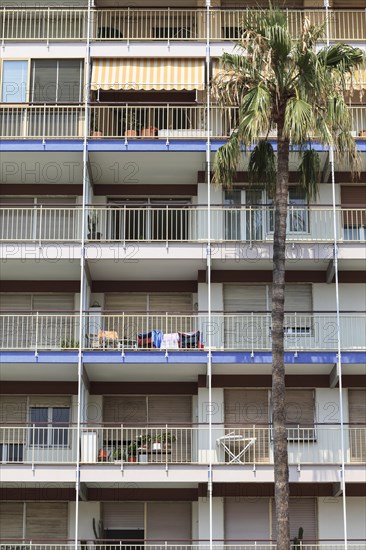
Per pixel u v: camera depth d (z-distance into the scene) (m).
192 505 34.06
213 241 33.97
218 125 36.47
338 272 35.16
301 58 27.72
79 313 33.88
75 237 35.97
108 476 31.83
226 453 33.81
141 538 34.03
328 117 27.70
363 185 36.03
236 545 32.69
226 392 34.66
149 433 34.56
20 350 32.97
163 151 34.53
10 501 34.09
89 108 35.66
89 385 34.72
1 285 35.59
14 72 36.53
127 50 36.38
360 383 34.28
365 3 38.56
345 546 31.27
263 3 38.16
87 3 38.22
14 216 36.47
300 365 33.53
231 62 28.61
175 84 36.19
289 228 35.78
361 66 29.89
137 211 36.62
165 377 34.72
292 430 34.19
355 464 32.12
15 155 34.88
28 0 38.41
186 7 38.47
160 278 35.69
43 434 34.28
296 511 33.81
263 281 35.16
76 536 31.25
